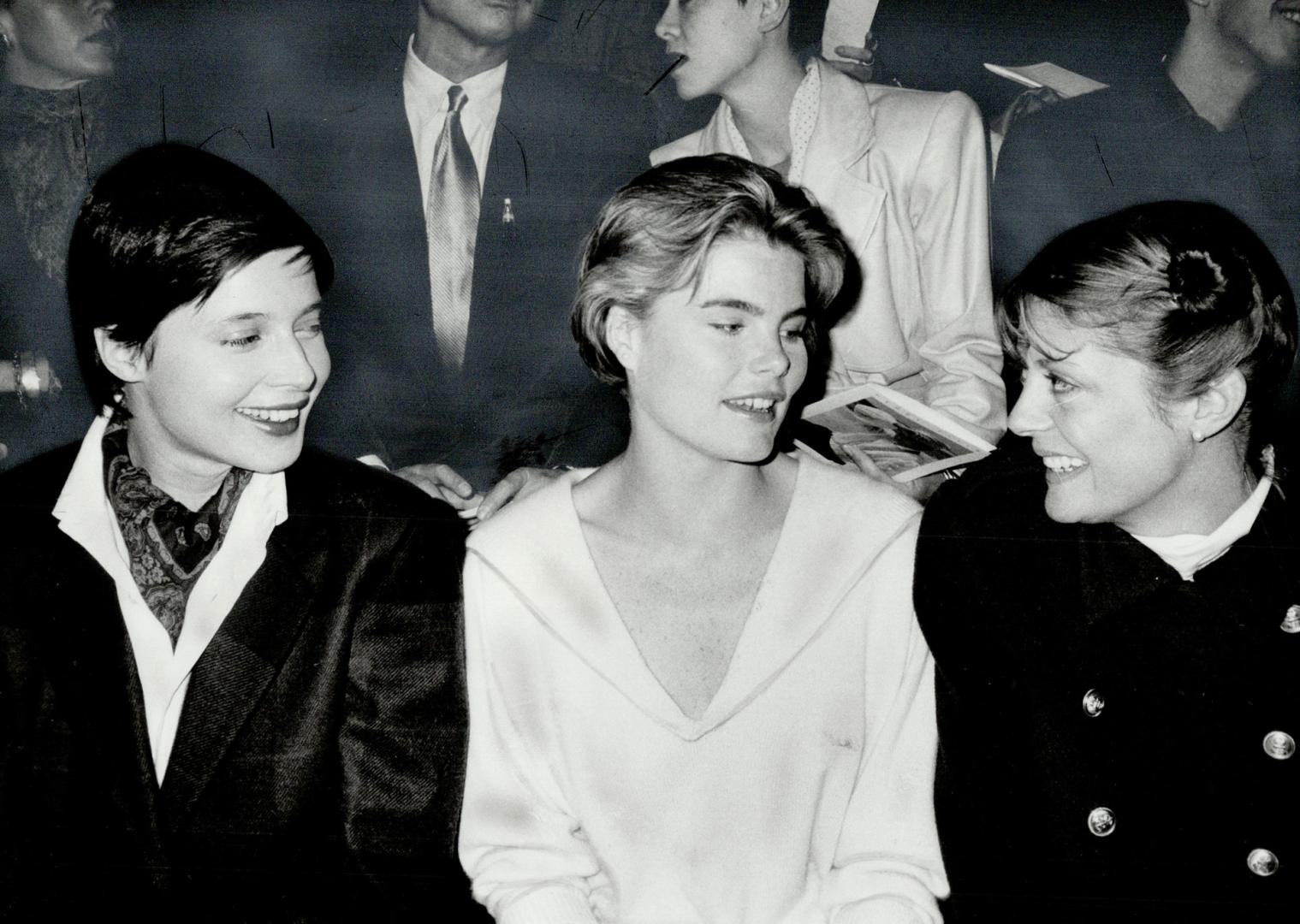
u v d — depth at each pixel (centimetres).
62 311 233
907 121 237
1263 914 147
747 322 144
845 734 157
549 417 238
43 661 173
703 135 242
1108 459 150
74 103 236
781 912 155
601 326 153
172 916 171
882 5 238
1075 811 155
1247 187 240
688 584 158
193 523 178
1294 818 145
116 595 174
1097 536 157
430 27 237
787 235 145
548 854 158
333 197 239
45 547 175
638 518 158
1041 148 241
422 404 237
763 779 154
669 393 147
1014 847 160
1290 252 237
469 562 165
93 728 172
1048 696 157
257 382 169
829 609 156
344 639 175
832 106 237
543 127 241
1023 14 238
